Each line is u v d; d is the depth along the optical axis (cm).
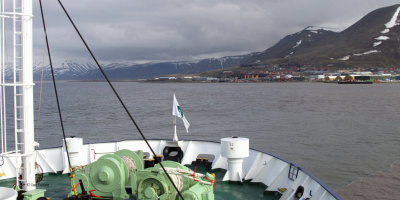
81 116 7369
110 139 4556
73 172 883
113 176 783
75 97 15725
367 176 2844
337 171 3019
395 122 6278
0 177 1155
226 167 1227
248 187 1030
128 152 865
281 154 3691
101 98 14888
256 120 6638
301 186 859
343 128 5578
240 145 1020
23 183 776
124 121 6481
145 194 747
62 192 1032
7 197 472
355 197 2364
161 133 5100
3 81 742
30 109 768
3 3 729
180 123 6166
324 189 778
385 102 11244
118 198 785
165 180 756
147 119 6831
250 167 1141
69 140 1173
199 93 19600
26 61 753
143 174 778
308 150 3878
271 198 943
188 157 1318
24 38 747
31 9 755
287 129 5466
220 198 948
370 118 6931
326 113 7969
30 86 764
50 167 1216
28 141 769
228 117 7144
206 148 1345
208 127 5703
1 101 748
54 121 6456
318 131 5262
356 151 3816
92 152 1310
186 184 806
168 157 1303
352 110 8694
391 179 2714
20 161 938
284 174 991
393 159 3406
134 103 11712
